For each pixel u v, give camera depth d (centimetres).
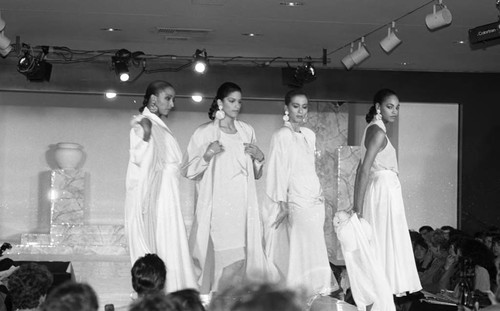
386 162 820
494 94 1437
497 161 1445
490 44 1184
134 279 633
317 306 806
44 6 1060
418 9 1025
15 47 1230
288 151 833
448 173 1559
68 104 1526
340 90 1384
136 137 802
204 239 840
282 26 1150
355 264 773
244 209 842
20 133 1523
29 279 604
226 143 843
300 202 828
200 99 1443
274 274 840
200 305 415
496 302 533
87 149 1526
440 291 1055
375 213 812
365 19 1091
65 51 1287
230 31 1193
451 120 1559
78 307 351
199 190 847
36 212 1525
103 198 1529
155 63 1326
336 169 1499
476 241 971
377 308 764
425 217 1557
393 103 824
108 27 1182
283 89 1349
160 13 1087
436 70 1423
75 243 1502
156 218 809
